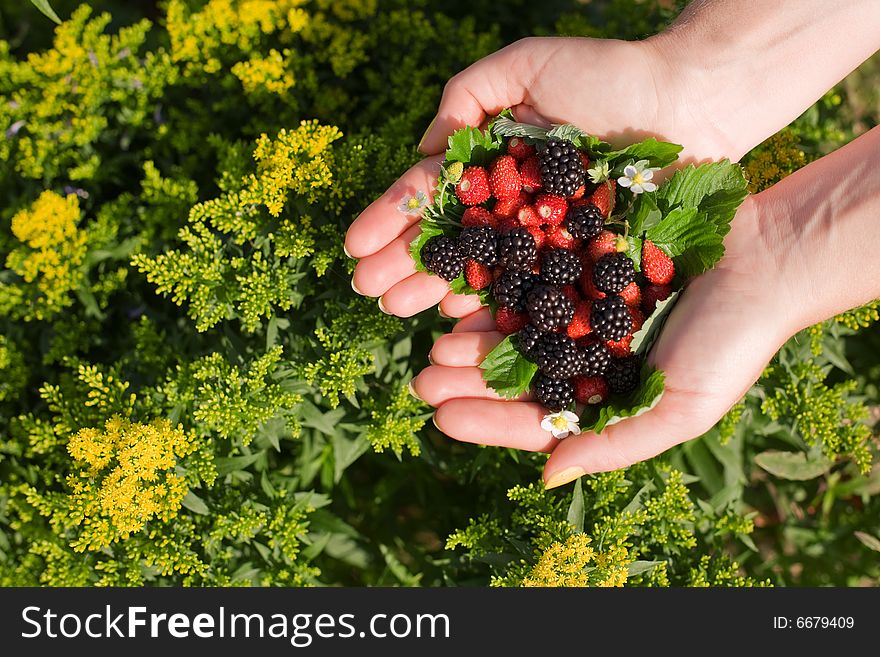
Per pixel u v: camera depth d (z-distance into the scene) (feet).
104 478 2.51
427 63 2.90
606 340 2.45
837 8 2.59
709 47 2.59
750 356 2.43
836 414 2.60
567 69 2.57
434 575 2.73
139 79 2.79
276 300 2.55
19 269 2.73
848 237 2.47
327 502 2.64
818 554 2.86
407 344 2.64
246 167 2.69
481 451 2.63
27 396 2.77
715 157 2.64
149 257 2.74
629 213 2.53
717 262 2.50
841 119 2.89
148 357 2.64
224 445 2.60
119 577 2.53
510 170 2.53
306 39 2.81
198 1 2.89
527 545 2.52
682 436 2.44
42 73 2.82
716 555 2.66
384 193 2.54
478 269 2.50
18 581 2.61
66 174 2.85
